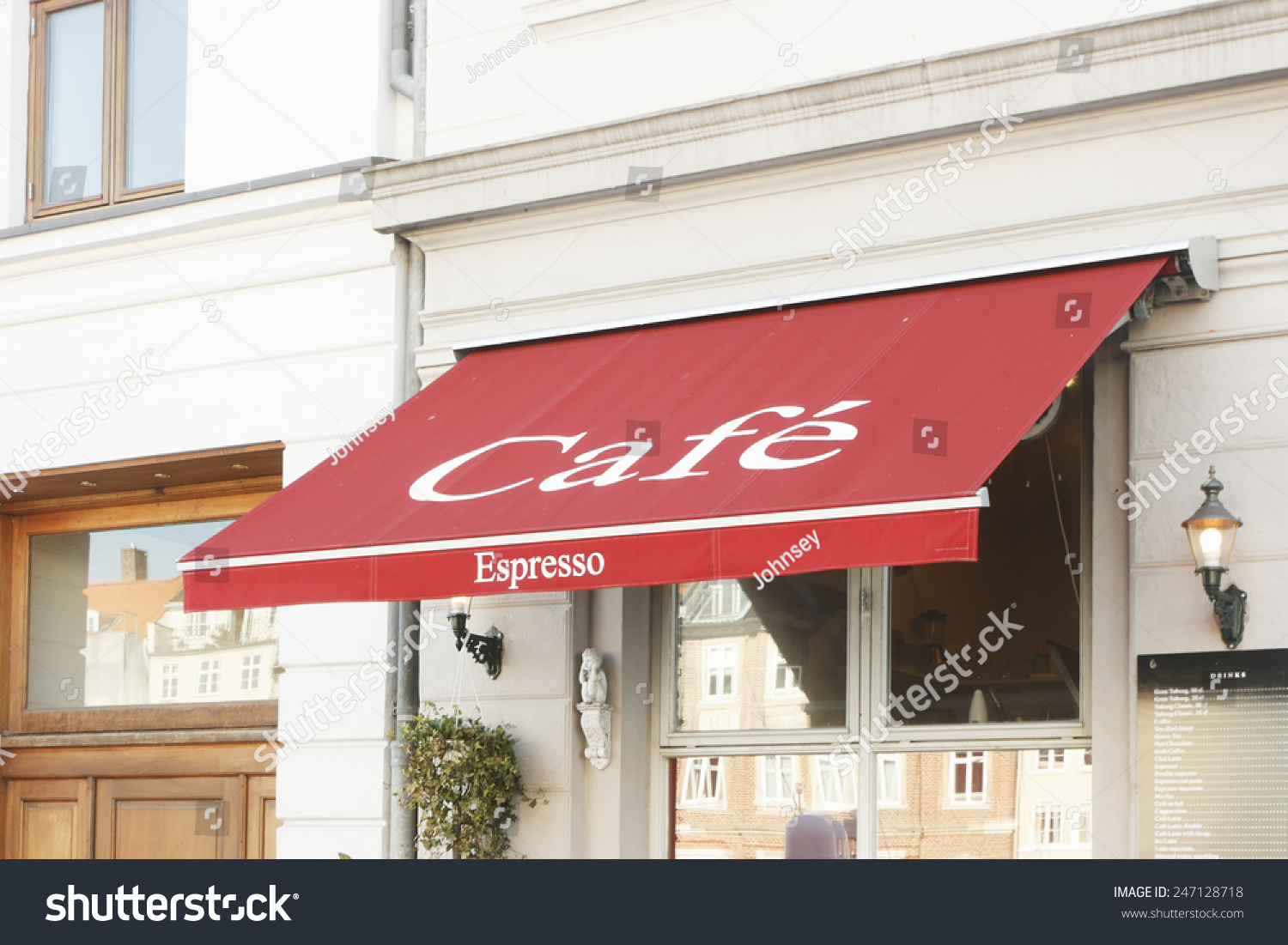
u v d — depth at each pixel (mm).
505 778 7023
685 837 7203
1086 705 6438
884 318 6496
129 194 9109
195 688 8766
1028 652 6613
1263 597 5805
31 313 8930
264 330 8320
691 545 5527
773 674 7141
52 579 9320
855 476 5441
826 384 6164
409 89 8297
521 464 6410
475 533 5969
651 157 7273
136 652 9008
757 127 7012
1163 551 6008
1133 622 6023
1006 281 6387
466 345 7574
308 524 6492
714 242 7207
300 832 7766
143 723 8836
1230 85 6086
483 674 7387
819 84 6824
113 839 8836
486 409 7027
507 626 7363
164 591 8992
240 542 6488
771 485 5578
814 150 6879
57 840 9016
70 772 9000
